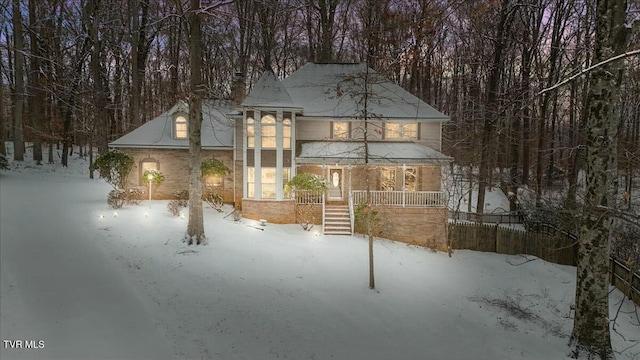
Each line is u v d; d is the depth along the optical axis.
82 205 19.98
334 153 23.38
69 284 10.78
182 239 16.86
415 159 22.55
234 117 24.09
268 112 22.70
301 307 12.41
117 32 36.22
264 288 13.38
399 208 21.77
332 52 39.19
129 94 40.16
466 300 14.78
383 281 15.54
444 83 46.47
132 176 24.78
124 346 8.59
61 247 13.16
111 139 39.75
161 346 8.97
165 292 11.86
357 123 25.41
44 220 15.76
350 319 12.07
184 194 23.86
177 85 36.09
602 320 10.82
